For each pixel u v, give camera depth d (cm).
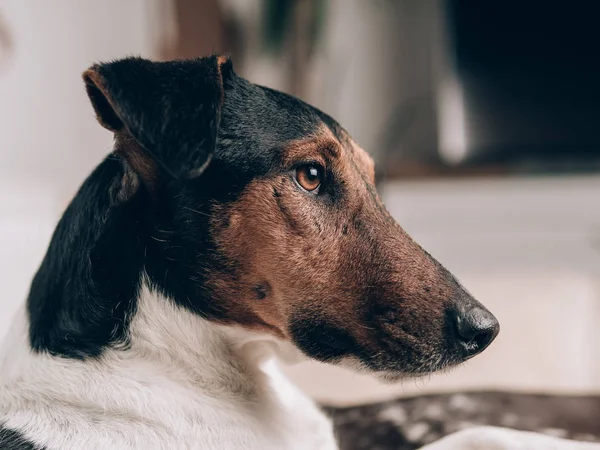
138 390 45
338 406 63
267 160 47
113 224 47
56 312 47
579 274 125
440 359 47
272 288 47
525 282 121
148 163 46
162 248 47
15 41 92
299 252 47
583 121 155
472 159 162
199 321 47
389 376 48
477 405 60
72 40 106
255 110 47
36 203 91
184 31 131
